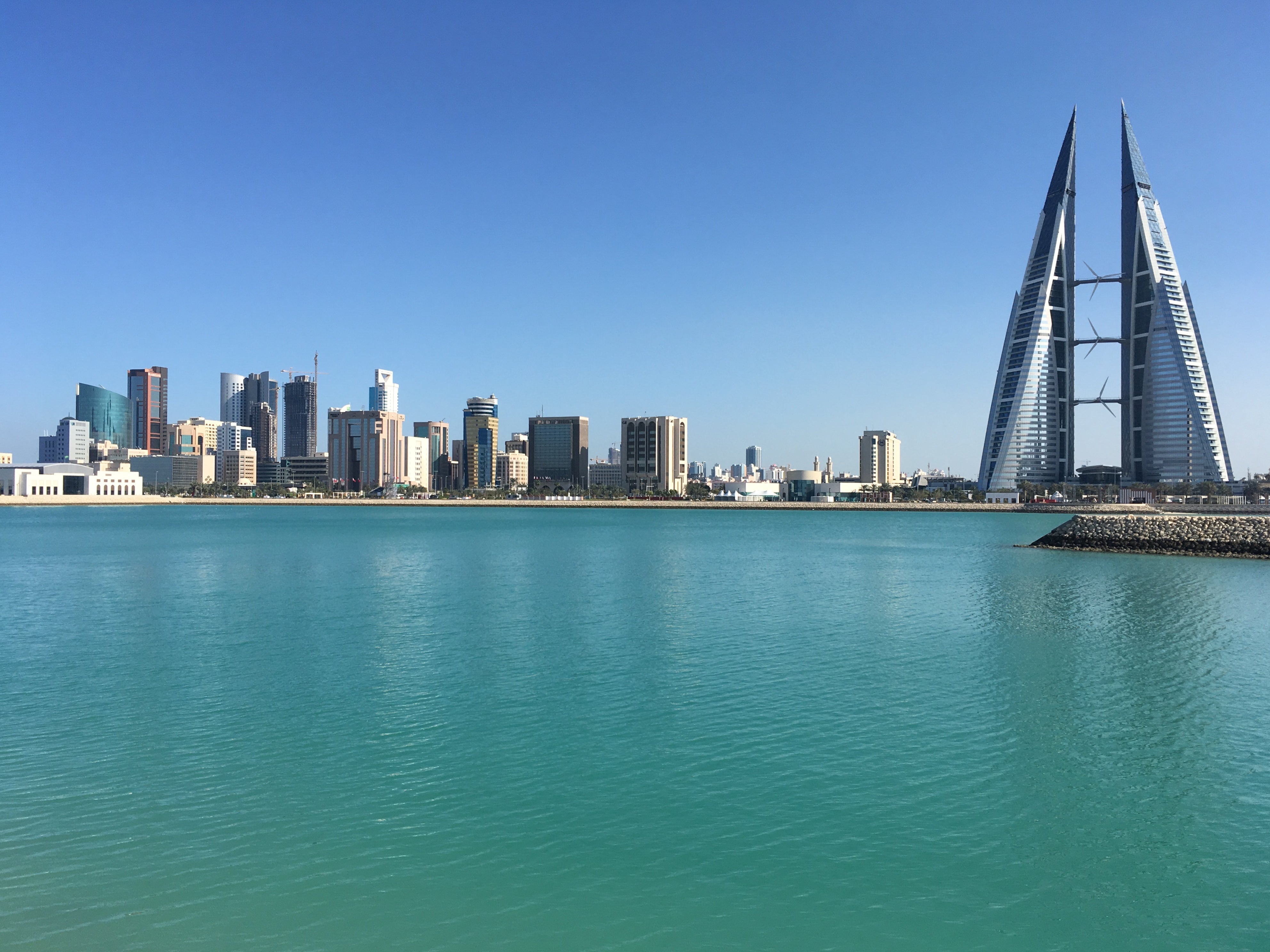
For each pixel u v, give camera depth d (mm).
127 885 19484
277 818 23094
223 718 32594
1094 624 54719
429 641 48594
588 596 70750
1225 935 18016
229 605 64500
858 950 17406
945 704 34469
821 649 46250
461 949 17234
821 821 23078
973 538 165875
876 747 29062
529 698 35500
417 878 19922
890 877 20219
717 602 66438
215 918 18172
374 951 17109
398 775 26312
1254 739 29969
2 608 63375
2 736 30172
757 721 32125
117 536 163250
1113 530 120750
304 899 18969
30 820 22844
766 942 17609
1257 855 21375
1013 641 48562
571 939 17641
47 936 17391
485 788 25266
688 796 24812
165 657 44156
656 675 39781
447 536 167750
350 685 37781
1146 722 31984
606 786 25484
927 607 63031
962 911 18859
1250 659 43250
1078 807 24078
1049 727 31359
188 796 24625
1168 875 20438
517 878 19969
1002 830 22672
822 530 199500
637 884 19812
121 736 30203
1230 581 80188
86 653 45281
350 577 86250
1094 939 17828
